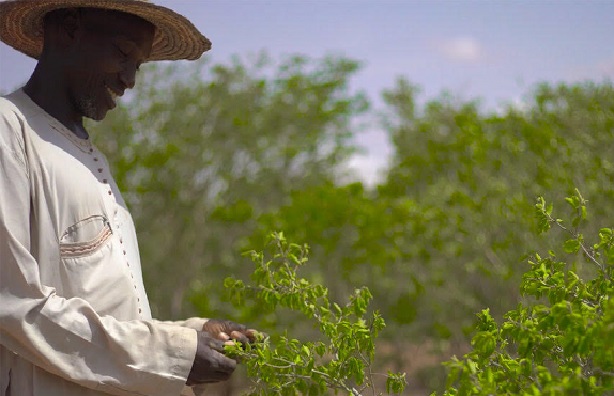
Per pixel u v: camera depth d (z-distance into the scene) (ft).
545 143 33.45
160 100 55.26
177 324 9.64
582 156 32.07
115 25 9.06
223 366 8.56
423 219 39.96
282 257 10.57
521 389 8.09
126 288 8.87
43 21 9.45
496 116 37.14
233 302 10.33
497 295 35.78
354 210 44.98
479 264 34.65
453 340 42.57
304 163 59.31
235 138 56.39
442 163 40.70
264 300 10.29
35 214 8.41
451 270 38.86
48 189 8.47
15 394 8.29
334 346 9.64
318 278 43.14
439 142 41.88
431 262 40.86
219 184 55.52
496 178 35.83
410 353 49.47
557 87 36.14
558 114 35.53
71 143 8.92
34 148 8.50
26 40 10.02
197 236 52.90
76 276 8.52
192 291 50.03
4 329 7.95
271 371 9.20
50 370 8.08
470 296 37.55
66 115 9.05
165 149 52.70
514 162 35.01
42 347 8.00
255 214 52.70
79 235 8.61
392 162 48.65
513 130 36.35
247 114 57.57
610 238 8.94
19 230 8.17
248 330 9.60
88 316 8.26
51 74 9.03
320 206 45.78
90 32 9.02
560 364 8.61
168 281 52.39
